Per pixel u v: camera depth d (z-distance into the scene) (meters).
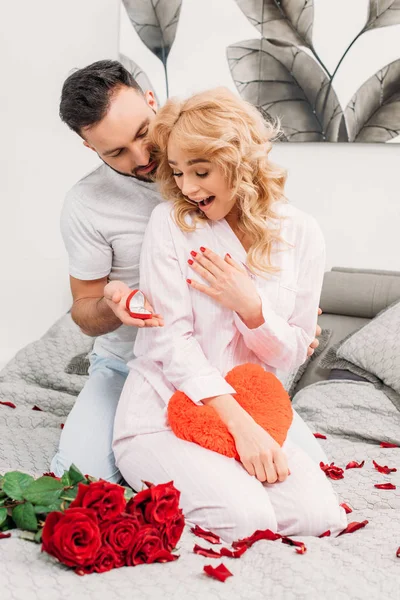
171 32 2.65
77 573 1.02
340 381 2.15
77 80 1.48
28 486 1.16
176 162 1.38
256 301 1.40
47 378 2.29
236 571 1.10
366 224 2.56
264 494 1.30
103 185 1.67
